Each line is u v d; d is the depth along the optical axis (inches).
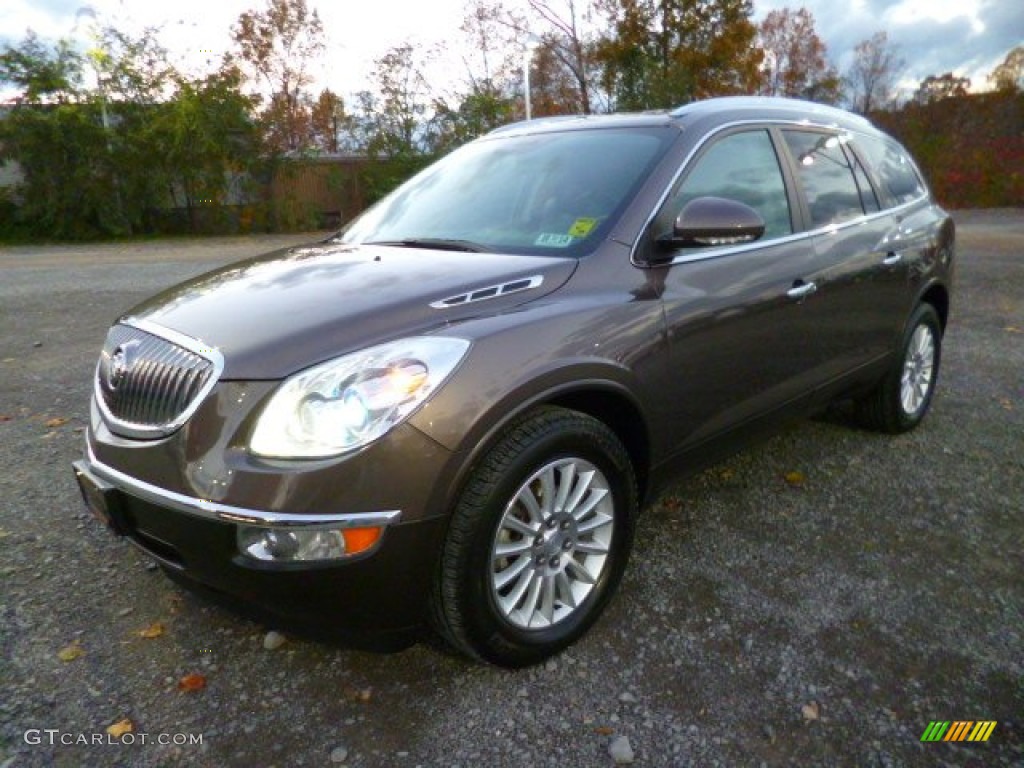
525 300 102.4
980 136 1240.2
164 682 99.5
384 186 1026.1
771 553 130.0
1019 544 133.1
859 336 157.2
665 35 1205.7
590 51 1246.9
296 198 989.8
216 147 904.3
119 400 100.7
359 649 94.2
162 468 90.7
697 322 118.0
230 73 932.6
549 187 130.2
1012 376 232.8
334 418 85.1
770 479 158.7
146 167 900.0
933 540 134.3
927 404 189.8
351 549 85.5
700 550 130.8
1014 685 99.0
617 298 109.1
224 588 90.0
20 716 93.2
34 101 864.9
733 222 111.0
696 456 125.2
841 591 119.0
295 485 83.7
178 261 596.7
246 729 91.8
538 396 95.7
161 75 923.4
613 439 106.6
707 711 94.6
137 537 97.3
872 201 168.1
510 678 100.3
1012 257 528.1
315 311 97.2
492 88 1155.9
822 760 87.4
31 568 125.1
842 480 158.1
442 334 92.4
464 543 90.2
